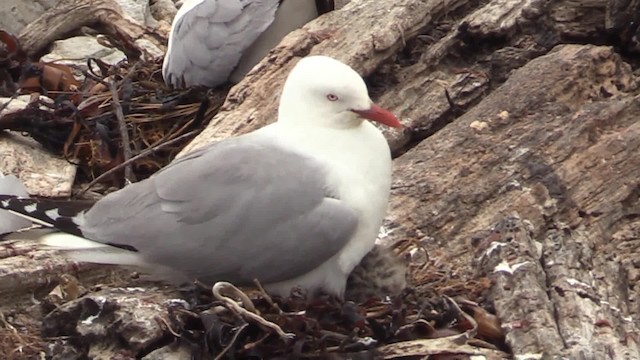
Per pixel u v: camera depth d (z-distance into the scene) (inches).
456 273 470.3
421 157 525.7
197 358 416.8
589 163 515.8
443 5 601.0
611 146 519.8
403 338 426.9
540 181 509.0
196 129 588.1
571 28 581.3
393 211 499.2
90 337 430.0
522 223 476.4
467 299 448.1
